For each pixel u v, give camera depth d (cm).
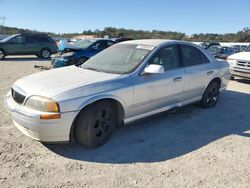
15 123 429
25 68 1315
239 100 757
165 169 375
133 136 479
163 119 569
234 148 449
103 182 340
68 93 385
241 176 366
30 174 350
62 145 430
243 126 551
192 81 570
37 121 373
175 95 535
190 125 543
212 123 560
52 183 334
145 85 466
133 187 332
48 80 427
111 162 388
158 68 452
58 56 1184
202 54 618
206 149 440
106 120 432
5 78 969
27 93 394
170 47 538
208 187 339
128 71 465
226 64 685
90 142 413
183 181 349
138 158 403
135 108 464
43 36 1988
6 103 436
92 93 401
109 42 1291
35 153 403
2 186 323
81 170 365
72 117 385
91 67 507
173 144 454
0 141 433
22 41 1912
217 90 669
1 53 1852
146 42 538
